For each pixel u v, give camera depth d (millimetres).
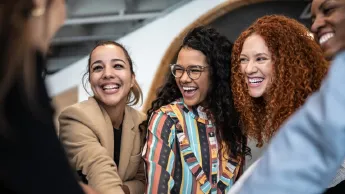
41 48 637
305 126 583
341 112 567
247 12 4332
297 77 1377
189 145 1582
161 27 4707
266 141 1488
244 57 1485
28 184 590
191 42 1669
